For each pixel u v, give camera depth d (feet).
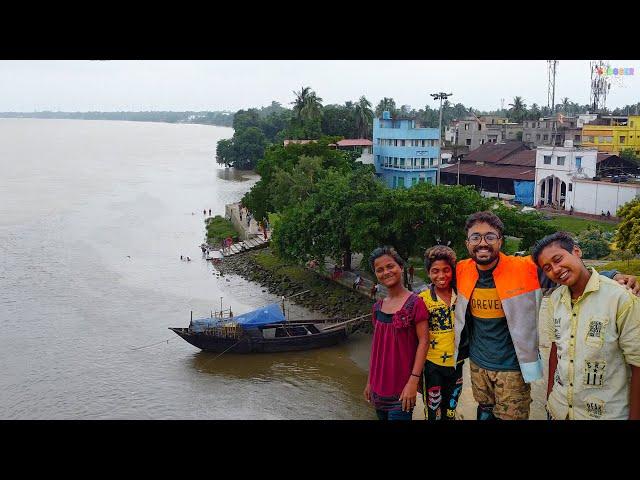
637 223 102.99
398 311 18.07
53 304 116.06
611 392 15.31
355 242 103.04
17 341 96.53
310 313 113.09
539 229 97.66
